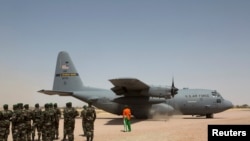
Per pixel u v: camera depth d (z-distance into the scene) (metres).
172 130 19.31
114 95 33.84
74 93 35.28
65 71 36.44
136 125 24.98
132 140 15.23
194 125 22.72
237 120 27.58
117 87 30.80
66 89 36.09
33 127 15.13
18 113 13.80
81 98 35.06
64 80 36.31
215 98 32.56
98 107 34.47
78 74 36.19
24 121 14.02
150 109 31.67
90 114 14.70
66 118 14.55
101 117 41.03
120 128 23.22
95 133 19.47
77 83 35.94
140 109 31.91
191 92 33.22
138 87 30.16
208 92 32.97
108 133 19.31
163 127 22.28
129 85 29.67
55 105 16.78
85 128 14.71
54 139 16.69
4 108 13.44
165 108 31.61
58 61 36.84
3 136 13.20
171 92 30.41
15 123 13.77
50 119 15.10
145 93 30.47
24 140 13.93
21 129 13.87
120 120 33.19
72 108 14.70
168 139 15.01
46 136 14.98
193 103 32.56
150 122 28.16
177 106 32.78
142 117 32.56
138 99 31.58
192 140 14.41
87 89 35.47
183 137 15.51
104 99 34.00
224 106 32.47
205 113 32.91
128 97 31.91
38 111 15.09
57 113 16.73
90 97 34.56
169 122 27.86
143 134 17.80
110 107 33.69
